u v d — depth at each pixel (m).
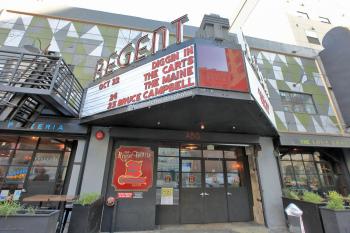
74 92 6.24
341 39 9.60
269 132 7.20
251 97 4.37
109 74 5.96
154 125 6.35
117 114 5.28
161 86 4.60
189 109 4.95
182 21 5.03
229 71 4.40
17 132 5.99
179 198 6.87
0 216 2.85
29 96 4.71
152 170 6.45
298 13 14.46
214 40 4.67
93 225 4.86
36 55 4.95
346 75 9.16
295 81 9.70
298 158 8.49
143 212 5.96
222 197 7.21
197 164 7.43
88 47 8.15
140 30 8.95
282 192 7.02
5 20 7.82
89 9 8.77
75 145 6.62
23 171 6.06
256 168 7.31
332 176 8.54
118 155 6.40
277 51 10.07
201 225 6.52
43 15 8.23
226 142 7.06
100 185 5.94
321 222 4.97
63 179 6.23
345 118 8.92
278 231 5.96
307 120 8.94
